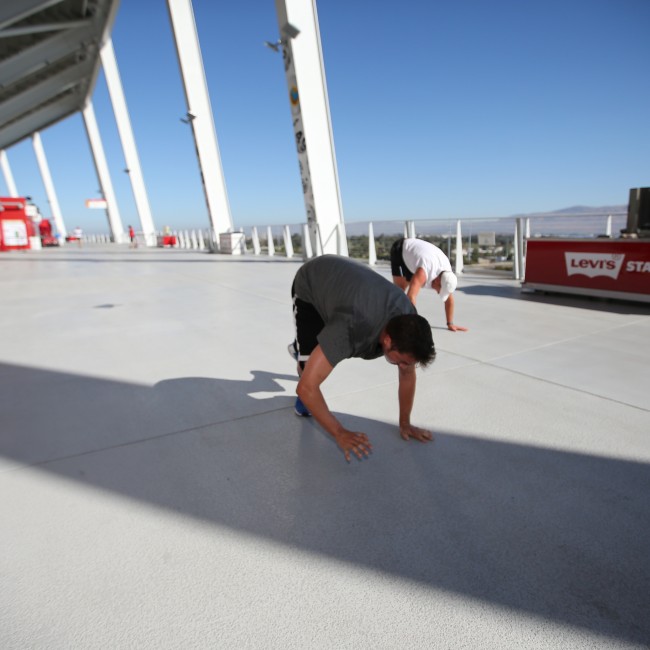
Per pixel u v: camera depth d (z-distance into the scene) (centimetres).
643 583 132
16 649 112
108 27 2381
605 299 545
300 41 1024
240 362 346
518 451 205
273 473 191
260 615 122
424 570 137
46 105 3909
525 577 134
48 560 143
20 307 593
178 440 222
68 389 294
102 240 4297
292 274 948
